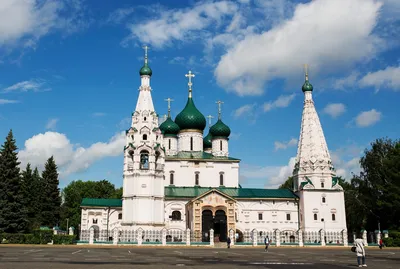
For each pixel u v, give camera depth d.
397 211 94.44
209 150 121.69
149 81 102.69
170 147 111.06
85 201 101.31
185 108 113.81
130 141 97.06
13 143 96.25
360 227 113.44
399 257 52.66
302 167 104.75
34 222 108.94
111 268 33.62
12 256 46.97
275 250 70.50
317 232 94.00
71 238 84.38
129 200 93.94
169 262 41.28
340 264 40.09
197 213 92.81
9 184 92.62
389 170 96.69
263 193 105.12
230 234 86.50
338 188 102.25
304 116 109.06
